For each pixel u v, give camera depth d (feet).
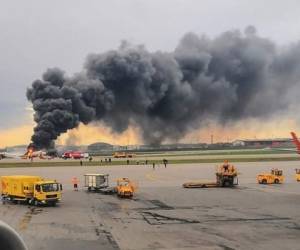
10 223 137.59
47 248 100.78
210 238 112.16
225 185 269.85
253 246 102.42
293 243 105.81
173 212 161.99
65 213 160.15
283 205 181.47
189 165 480.23
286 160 569.64
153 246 102.37
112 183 283.18
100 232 121.19
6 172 363.35
